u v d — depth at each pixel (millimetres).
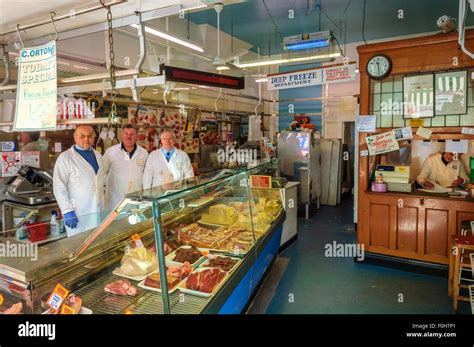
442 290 3578
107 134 4707
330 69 5410
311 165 7207
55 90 2320
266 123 10367
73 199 3275
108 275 2139
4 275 1744
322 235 5684
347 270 4156
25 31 2832
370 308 3189
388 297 3420
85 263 1990
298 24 7672
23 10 2414
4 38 3031
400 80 4168
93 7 2223
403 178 4230
